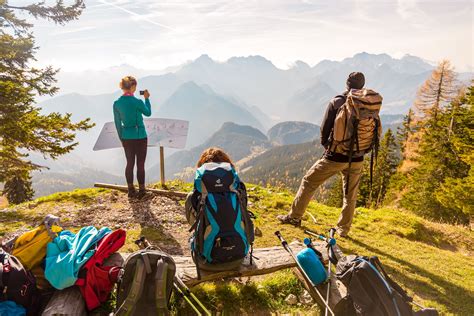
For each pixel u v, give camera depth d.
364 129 5.86
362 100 5.70
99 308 3.71
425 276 6.23
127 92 7.78
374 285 3.40
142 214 7.71
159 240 6.49
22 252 3.63
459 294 5.68
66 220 7.35
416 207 34.72
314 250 4.57
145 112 7.90
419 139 44.28
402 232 8.80
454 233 9.65
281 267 4.54
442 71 43.28
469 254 8.66
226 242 3.74
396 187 43.84
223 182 3.88
